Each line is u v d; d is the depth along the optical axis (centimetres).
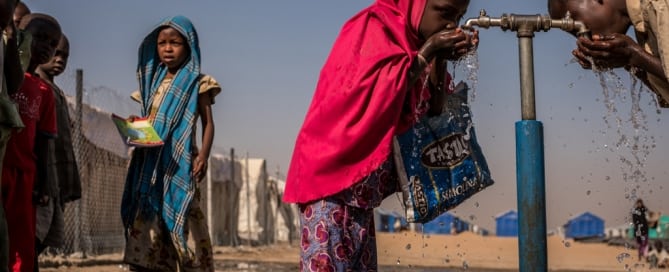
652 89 382
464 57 359
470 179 393
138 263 586
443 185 387
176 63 614
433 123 388
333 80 358
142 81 620
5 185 514
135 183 596
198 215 604
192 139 602
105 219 1488
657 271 1614
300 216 372
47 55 568
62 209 620
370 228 378
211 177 2005
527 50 358
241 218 2384
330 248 359
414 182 378
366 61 351
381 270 1217
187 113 603
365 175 353
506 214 5866
